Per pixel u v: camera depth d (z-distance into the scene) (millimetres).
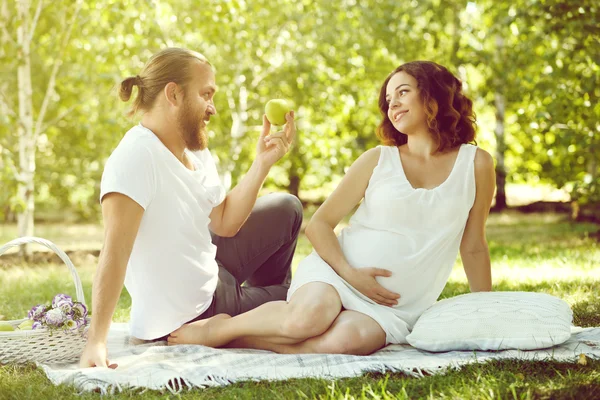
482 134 16578
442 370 2906
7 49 8719
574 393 2527
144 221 3338
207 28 9250
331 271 3424
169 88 3402
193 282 3516
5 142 9430
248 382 2871
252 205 3684
